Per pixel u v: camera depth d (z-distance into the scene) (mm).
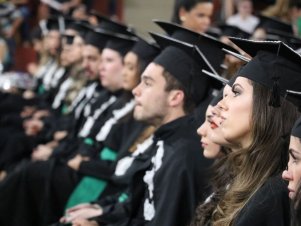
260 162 2994
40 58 11078
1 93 9070
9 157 7234
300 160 2555
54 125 7605
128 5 13008
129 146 4918
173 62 4059
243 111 3008
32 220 5512
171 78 4055
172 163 3791
